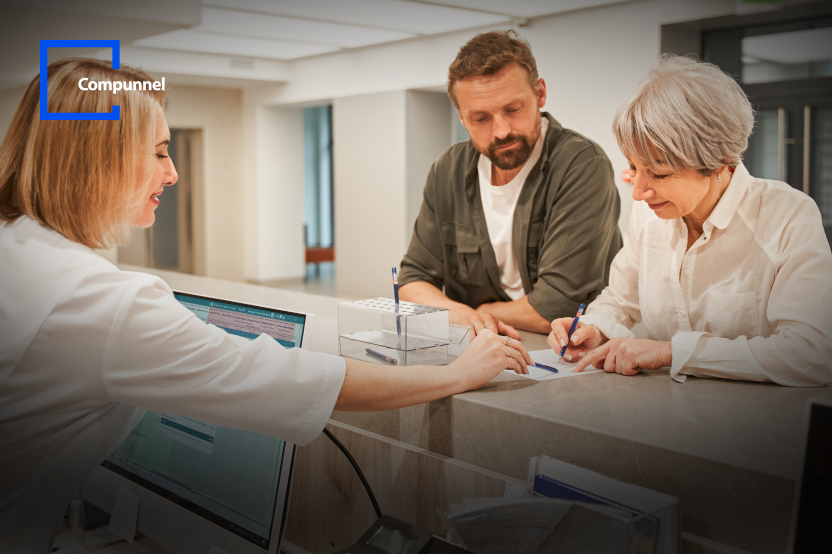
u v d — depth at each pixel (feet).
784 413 3.25
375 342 4.09
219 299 4.03
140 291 2.90
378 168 24.63
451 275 7.36
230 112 30.81
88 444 3.24
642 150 4.05
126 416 3.52
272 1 17.62
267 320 3.71
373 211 24.95
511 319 6.33
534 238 6.66
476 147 6.65
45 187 3.00
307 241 36.70
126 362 2.85
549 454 3.18
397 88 23.76
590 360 4.17
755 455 2.72
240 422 2.93
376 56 24.36
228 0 17.51
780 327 4.00
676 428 3.04
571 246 6.22
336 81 26.17
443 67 22.21
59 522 3.32
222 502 3.52
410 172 23.93
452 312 6.13
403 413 3.79
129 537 3.98
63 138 2.97
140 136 3.08
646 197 4.28
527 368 4.08
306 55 26.68
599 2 17.72
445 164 7.25
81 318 2.82
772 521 2.56
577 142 6.39
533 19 19.69
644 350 4.02
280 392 2.93
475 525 2.71
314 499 4.27
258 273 31.01
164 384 2.87
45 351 2.84
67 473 3.22
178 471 3.79
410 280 7.30
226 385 2.87
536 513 2.59
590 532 2.46
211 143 30.45
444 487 3.54
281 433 2.98
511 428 3.32
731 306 4.46
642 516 2.42
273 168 30.73
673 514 2.55
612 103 18.25
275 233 31.17
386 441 3.83
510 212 6.79
